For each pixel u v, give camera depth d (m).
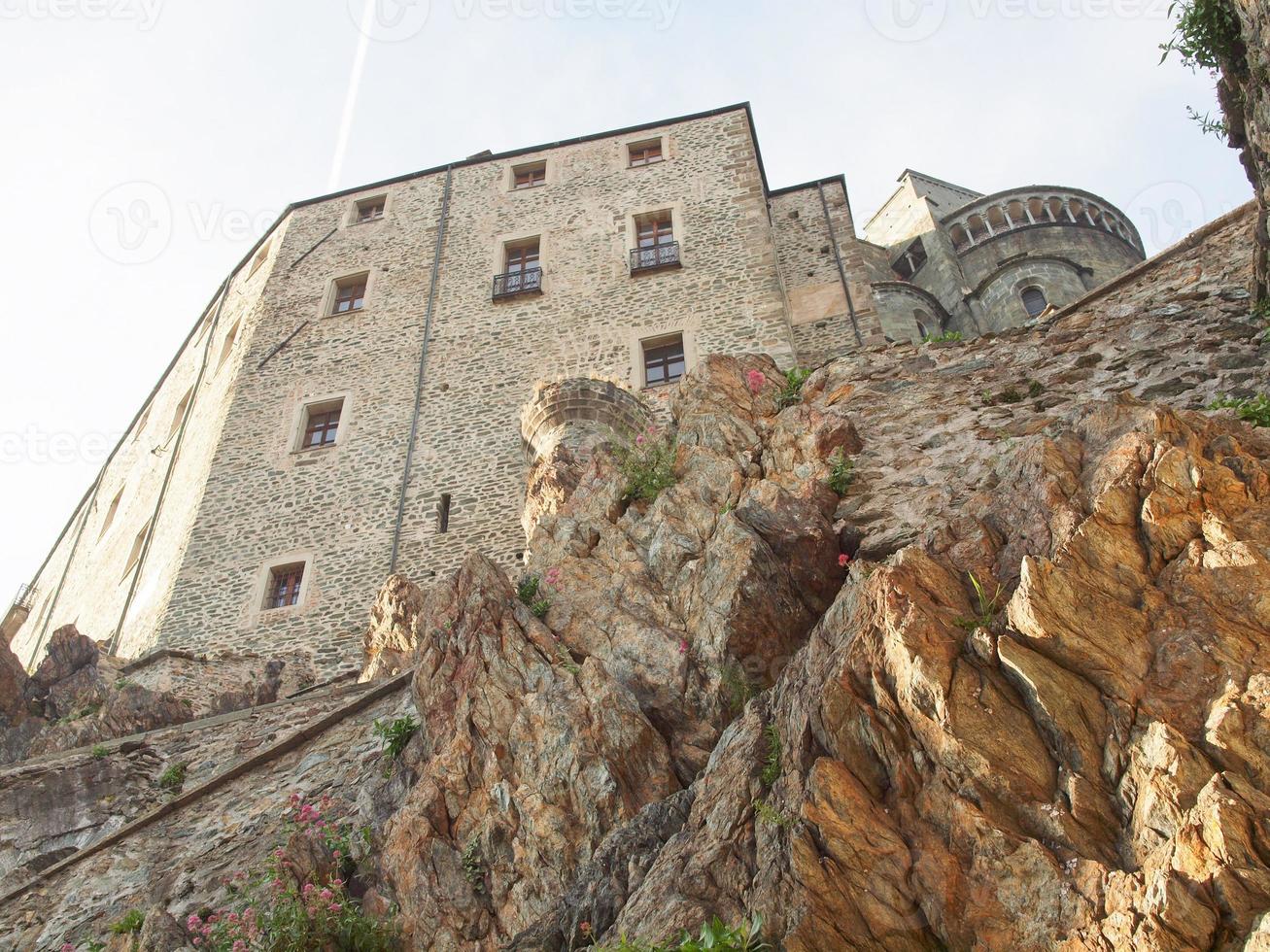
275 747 11.47
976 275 37.41
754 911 5.80
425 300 23.72
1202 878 5.00
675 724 8.98
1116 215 39.28
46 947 9.76
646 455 12.34
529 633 10.13
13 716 15.75
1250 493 6.66
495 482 19.64
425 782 9.19
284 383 22.80
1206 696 5.76
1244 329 10.62
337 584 18.64
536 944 6.93
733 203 23.88
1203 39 10.19
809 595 9.49
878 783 6.20
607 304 22.48
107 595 25.38
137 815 11.52
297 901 8.55
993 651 6.26
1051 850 5.51
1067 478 7.31
